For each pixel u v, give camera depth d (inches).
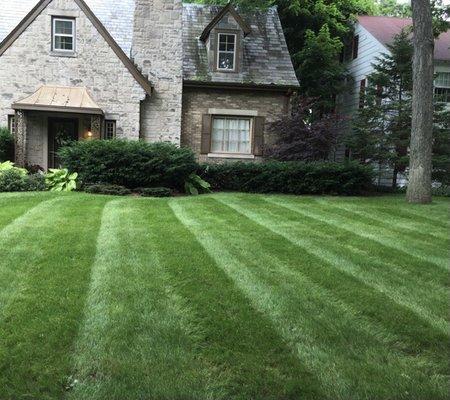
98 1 685.9
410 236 277.1
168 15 602.5
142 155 457.7
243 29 635.5
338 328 138.2
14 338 126.0
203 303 153.6
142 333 131.5
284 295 164.4
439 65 728.3
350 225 307.0
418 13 423.2
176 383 108.5
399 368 116.8
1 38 617.9
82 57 578.2
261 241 248.2
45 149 596.1
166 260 203.0
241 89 632.4
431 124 429.7
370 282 183.8
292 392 105.9
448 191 560.4
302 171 481.1
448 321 146.1
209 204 382.9
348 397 104.6
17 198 383.9
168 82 604.7
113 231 261.1
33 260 197.8
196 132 634.2
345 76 833.5
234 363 117.6
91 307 148.1
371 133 579.2
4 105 570.6
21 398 103.3
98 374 111.7
